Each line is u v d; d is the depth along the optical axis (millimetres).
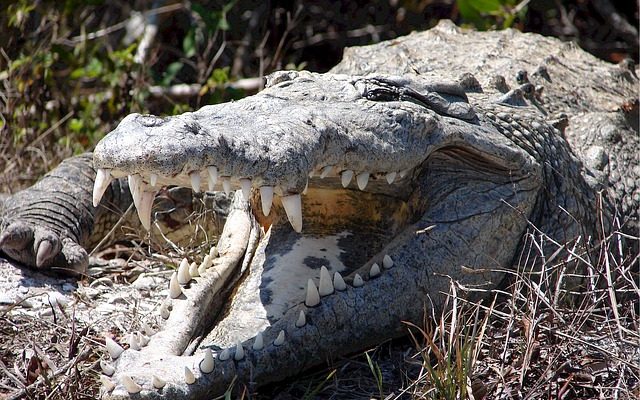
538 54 10305
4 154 10953
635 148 9305
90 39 13836
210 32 13203
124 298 7766
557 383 6148
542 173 7531
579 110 9336
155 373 5633
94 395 6176
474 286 6914
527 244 7320
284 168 5715
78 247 8273
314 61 15477
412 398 5934
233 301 6656
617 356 6078
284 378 6113
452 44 10406
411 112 6590
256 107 6219
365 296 6367
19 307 7445
